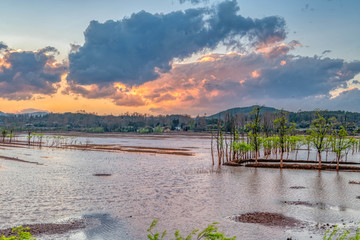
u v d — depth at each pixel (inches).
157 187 1966.0
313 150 5315.0
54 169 2780.5
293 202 1573.6
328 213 1368.1
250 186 2016.5
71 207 1459.2
